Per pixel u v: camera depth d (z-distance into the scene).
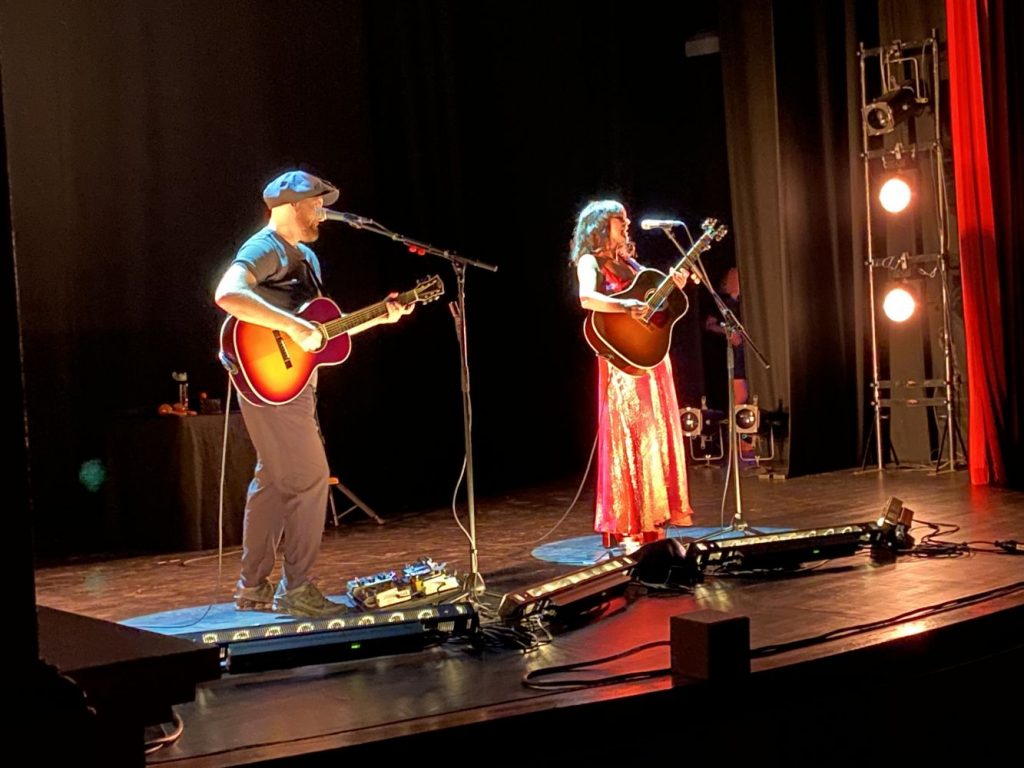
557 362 8.12
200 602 4.18
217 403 5.77
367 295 7.19
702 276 4.82
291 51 6.83
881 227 7.46
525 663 3.05
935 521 5.13
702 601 3.72
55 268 6.00
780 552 4.12
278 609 3.83
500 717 2.58
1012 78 6.50
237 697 2.82
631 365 4.57
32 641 1.71
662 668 2.93
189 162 6.45
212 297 6.52
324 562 4.88
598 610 3.65
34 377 5.94
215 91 6.54
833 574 4.05
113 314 6.19
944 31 7.10
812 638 3.16
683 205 8.74
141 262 6.28
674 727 2.77
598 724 2.68
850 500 6.02
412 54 7.31
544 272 8.03
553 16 8.01
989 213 6.43
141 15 6.26
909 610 3.48
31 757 1.66
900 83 7.27
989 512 5.36
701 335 8.74
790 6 7.36
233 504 5.62
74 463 6.07
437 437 7.50
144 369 6.29
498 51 7.73
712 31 8.62
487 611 3.60
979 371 6.42
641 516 4.64
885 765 3.13
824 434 7.41
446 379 7.52
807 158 7.44
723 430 8.09
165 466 5.52
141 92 6.27
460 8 7.54
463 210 7.54
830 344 7.50
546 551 4.91
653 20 8.56
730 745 2.84
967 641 3.36
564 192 8.11
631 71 8.46
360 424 7.21
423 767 2.49
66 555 5.52
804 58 7.43
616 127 8.34
